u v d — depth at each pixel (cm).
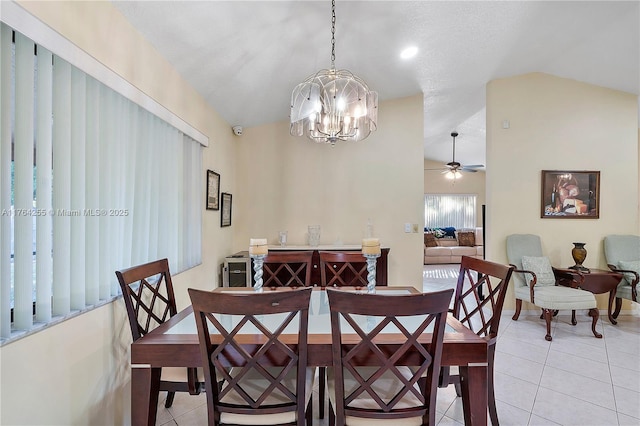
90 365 160
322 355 145
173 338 151
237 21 214
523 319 398
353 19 238
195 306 131
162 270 204
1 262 119
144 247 210
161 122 233
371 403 148
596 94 415
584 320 393
